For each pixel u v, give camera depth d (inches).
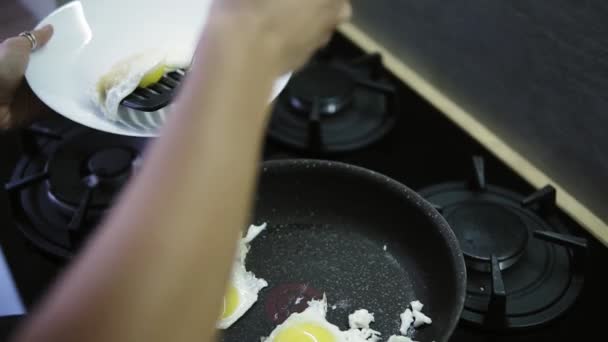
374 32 38.2
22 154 31.2
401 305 25.6
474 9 31.6
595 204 29.3
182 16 28.6
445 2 32.9
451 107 34.6
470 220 27.9
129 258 13.7
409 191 26.5
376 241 27.3
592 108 28.1
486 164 31.4
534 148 31.3
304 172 27.7
